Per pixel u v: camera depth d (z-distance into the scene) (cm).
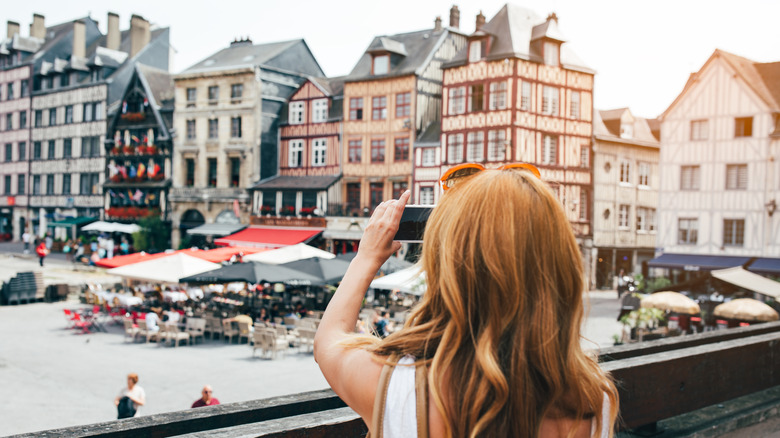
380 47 3588
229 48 4506
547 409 92
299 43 4253
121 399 914
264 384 1319
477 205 99
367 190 3675
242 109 4025
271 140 4072
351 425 156
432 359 94
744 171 2928
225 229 3966
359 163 3688
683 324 1722
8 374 1341
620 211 3628
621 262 3653
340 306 108
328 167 3819
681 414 276
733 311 1509
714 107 3011
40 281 2447
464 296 95
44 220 5284
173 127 4350
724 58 2972
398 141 3556
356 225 3584
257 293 2256
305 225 3750
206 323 1822
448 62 3369
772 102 2852
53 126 5197
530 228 96
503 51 3203
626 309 1755
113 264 2084
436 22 3800
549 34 3222
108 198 4731
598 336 1766
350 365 99
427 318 103
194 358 1559
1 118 5656
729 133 2964
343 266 1933
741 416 298
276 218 3850
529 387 90
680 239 3105
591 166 3447
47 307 2316
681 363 269
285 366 1492
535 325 93
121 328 1955
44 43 5703
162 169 4428
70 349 1619
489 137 3222
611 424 102
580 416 96
